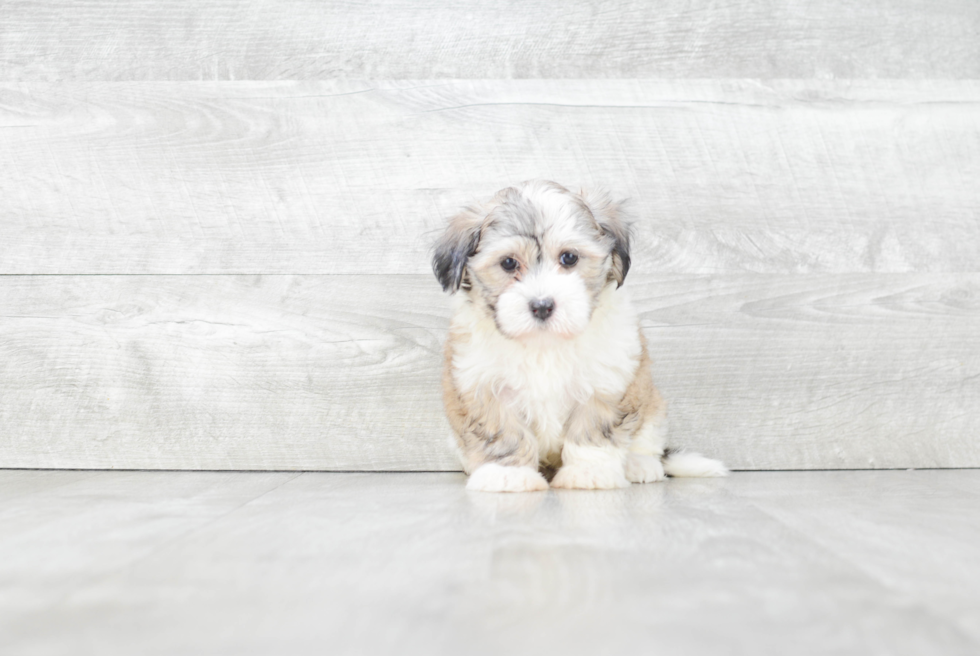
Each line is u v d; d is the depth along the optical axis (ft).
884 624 2.73
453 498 5.63
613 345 6.30
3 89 7.80
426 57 7.80
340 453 7.78
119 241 7.82
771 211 7.82
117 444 7.79
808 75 7.82
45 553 3.84
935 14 7.83
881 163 7.78
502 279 6.15
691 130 7.79
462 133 7.79
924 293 7.82
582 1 7.78
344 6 7.80
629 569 3.44
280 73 7.80
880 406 7.76
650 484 6.50
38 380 7.79
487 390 6.33
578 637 2.60
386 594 3.09
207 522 4.65
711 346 7.75
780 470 7.66
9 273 7.81
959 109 7.79
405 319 7.77
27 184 7.81
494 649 2.50
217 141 7.83
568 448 6.36
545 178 7.77
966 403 7.77
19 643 2.59
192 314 7.80
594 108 7.78
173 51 7.82
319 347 7.80
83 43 7.81
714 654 2.45
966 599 3.01
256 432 7.79
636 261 7.75
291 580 3.31
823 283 7.80
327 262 7.80
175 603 3.01
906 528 4.38
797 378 7.76
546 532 4.25
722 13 7.80
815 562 3.57
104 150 7.82
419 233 7.79
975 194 7.77
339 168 7.80
